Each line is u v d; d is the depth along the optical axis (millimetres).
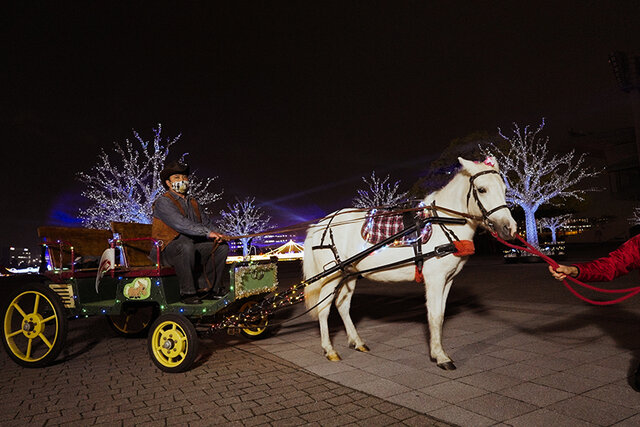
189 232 5477
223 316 6156
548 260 3529
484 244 36719
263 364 5414
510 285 12641
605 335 6043
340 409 3852
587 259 21609
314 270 6074
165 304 5531
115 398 4320
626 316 7227
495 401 3877
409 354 5551
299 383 4613
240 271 5453
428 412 3707
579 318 7258
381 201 34625
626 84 28594
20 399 4367
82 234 6703
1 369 5652
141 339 7371
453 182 5207
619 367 4664
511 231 4340
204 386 4613
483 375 4598
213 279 5965
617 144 33531
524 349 5531
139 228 6762
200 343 6738
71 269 6168
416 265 5098
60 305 5660
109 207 22703
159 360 5293
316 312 6008
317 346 6258
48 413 3961
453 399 3967
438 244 5062
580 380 4316
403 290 13156
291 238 42844
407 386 4363
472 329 6832
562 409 3648
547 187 24641
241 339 6957
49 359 5602
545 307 8477
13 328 8758
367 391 4277
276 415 3760
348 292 6129
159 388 4598
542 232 46875
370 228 5504
